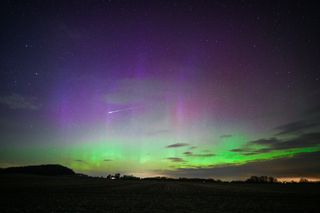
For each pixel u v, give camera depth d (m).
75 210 25.30
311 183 105.75
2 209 25.78
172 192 51.12
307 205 31.53
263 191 57.38
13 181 83.69
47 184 74.00
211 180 154.12
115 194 43.81
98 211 24.84
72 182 90.31
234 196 43.25
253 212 25.94
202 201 34.94
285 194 48.00
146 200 35.03
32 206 27.94
